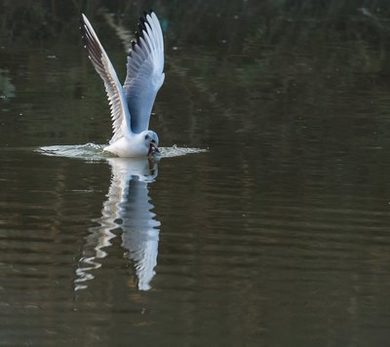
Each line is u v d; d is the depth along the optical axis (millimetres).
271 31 28891
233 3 32594
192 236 10477
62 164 13672
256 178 13156
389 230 10859
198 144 15445
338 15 31844
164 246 10148
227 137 15992
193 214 11297
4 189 12156
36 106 18016
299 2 32969
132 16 29297
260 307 8570
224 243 10250
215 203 11797
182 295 8820
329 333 8070
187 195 12180
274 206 11758
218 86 21000
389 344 7949
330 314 8430
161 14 30203
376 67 24266
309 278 9297
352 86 21578
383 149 15258
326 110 18656
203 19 30062
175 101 19188
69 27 27984
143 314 8336
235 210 11516
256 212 11477
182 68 22984
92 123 16750
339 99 19922
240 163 14047
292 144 15562
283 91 20703
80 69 22000
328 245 10297
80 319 8227
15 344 7715
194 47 26109
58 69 21922
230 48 26203
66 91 19594
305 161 14297
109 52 24094
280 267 9594
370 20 31141
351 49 26734
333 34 29031
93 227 10711
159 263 9633
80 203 11625
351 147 15336
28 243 10109
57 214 11141
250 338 7926
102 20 28688
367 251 10125
